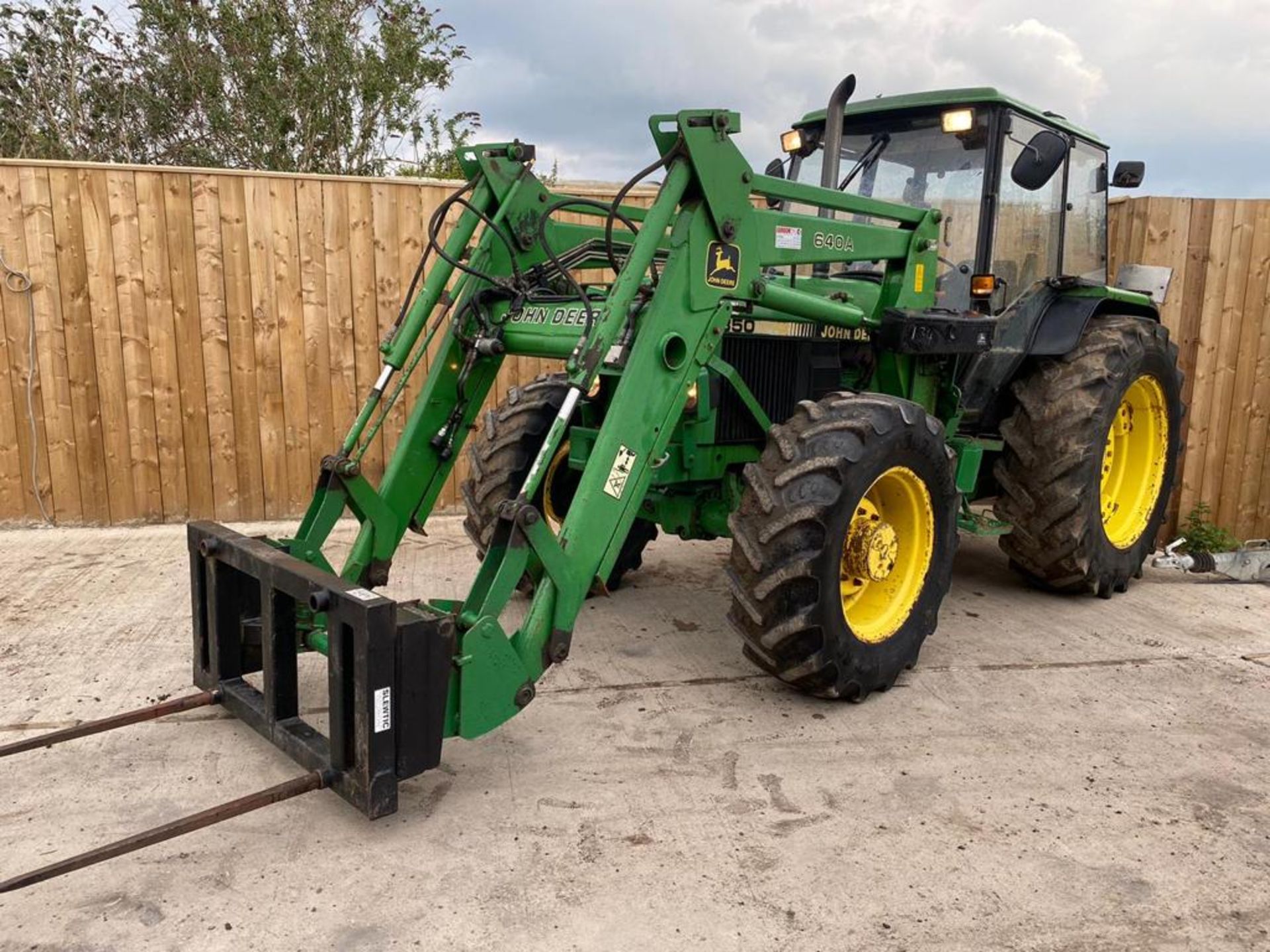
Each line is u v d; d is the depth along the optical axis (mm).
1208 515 5602
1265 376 5539
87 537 5168
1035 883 2227
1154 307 4910
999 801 2604
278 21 9000
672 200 2746
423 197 5488
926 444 3209
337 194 5352
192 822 2080
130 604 4090
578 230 3729
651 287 3295
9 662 3436
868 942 2012
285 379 5457
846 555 3156
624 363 2861
